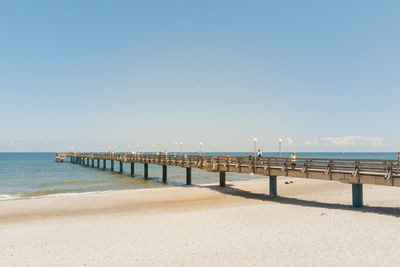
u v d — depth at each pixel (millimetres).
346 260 9359
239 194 25688
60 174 53312
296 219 15078
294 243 11273
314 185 32438
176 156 36656
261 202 21531
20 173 55906
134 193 26406
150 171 59844
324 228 13156
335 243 11047
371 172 17594
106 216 17781
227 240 11945
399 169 15945
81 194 26109
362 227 13086
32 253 10938
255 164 24578
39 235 13477
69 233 13695
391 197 22250
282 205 19531
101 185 35125
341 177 18531
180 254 10461
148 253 10656
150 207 20578
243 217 15969
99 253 10781
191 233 13141
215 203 21672
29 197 25125
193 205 21047
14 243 12273
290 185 32250
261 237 12211
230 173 54750
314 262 9297
